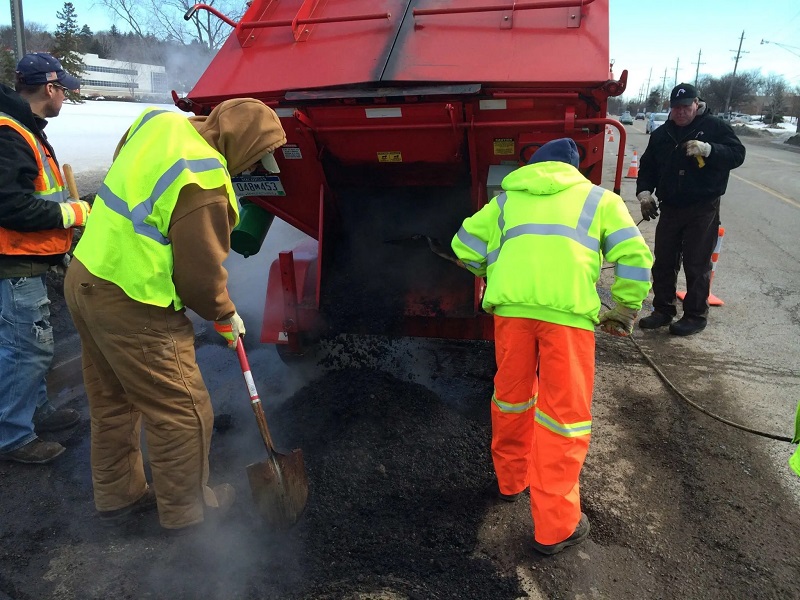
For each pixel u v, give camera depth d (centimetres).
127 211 231
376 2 371
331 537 266
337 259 399
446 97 319
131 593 239
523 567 254
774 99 6156
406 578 244
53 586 243
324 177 372
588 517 286
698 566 257
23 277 298
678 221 485
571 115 312
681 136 466
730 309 563
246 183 383
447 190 396
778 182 1466
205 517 275
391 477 305
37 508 289
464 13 350
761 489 308
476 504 292
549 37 331
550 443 253
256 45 377
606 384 417
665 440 351
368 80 333
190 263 234
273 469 259
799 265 715
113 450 268
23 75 300
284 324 381
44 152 306
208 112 373
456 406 377
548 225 253
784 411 383
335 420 340
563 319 247
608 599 239
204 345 484
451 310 358
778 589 245
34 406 318
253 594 236
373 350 394
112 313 235
